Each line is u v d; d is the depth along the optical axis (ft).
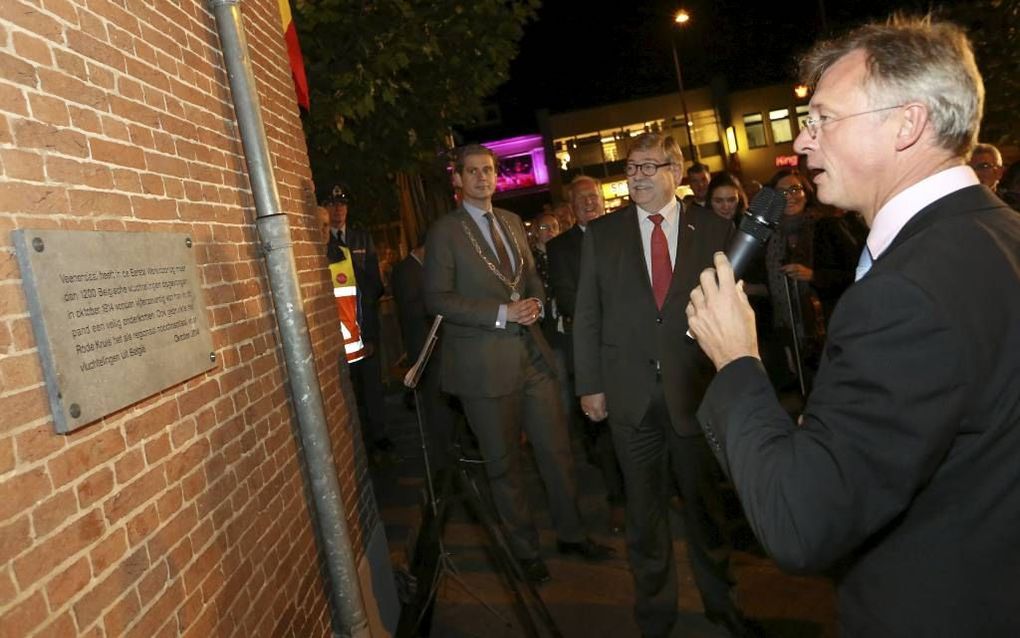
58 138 5.95
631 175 11.07
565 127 135.33
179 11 8.63
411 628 12.01
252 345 9.26
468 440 14.93
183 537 6.94
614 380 11.17
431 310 14.06
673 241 11.14
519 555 14.11
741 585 13.10
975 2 42.32
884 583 4.46
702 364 10.73
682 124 135.33
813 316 18.13
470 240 14.11
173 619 6.59
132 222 6.86
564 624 12.76
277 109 11.95
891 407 4.02
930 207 4.55
